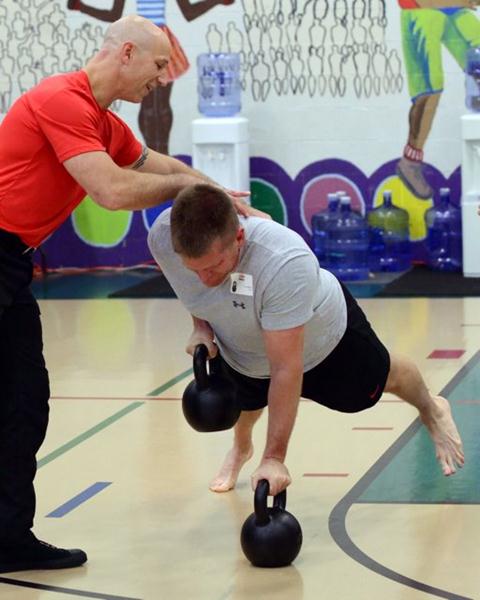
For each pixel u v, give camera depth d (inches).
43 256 456.4
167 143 442.6
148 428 227.1
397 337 305.9
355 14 424.2
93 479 194.7
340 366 163.5
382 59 424.2
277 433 151.0
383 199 428.5
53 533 168.6
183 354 295.6
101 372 278.2
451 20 416.5
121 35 148.3
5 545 153.3
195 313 158.6
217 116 426.9
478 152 395.9
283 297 146.3
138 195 147.2
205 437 219.5
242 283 147.9
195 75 437.4
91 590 146.3
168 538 165.2
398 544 158.9
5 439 152.4
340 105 430.0
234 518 172.9
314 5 426.9
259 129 436.1
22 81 448.8
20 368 152.2
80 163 144.4
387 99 426.3
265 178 438.0
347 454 204.7
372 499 179.2
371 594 140.9
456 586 142.4
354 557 154.4
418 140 425.7
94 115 147.2
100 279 432.5
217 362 168.6
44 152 146.1
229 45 433.4
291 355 148.6
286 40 430.3
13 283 148.9
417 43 420.5
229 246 142.4
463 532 162.7
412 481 187.5
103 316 356.2
